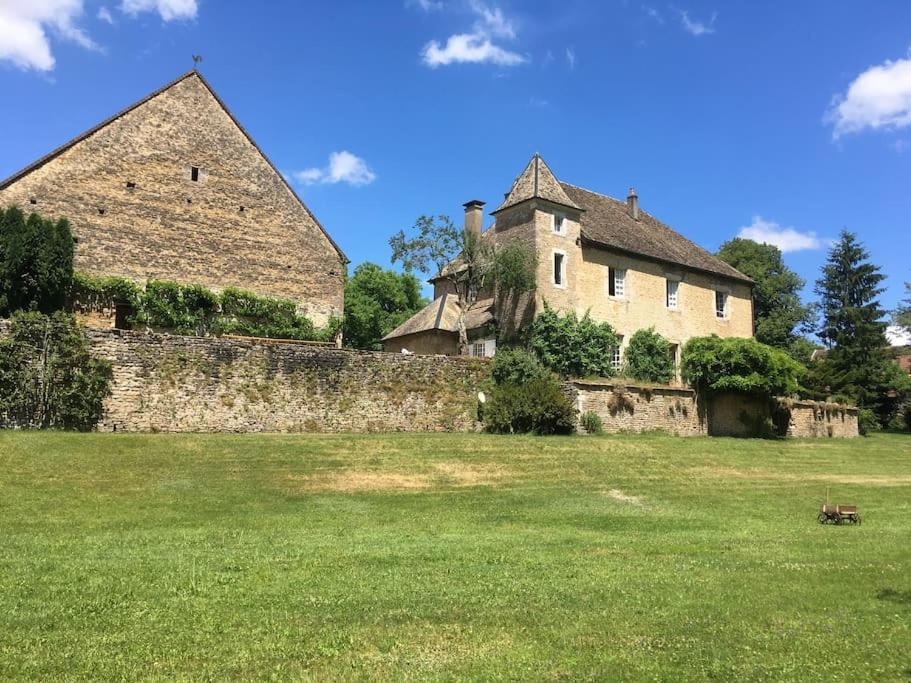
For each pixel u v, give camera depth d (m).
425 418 24.22
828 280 51.25
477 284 30.44
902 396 42.56
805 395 37.97
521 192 31.30
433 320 33.88
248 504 13.81
